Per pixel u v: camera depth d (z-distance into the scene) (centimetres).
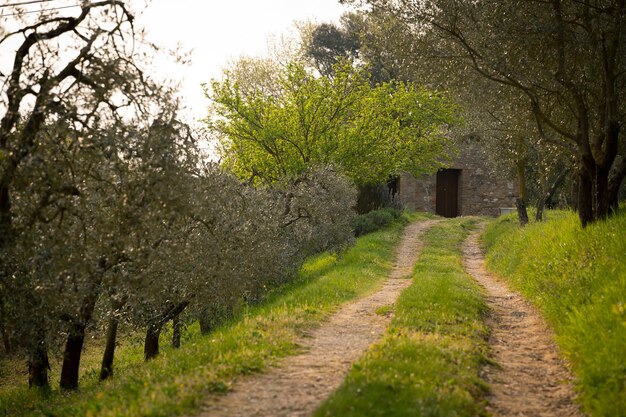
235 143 3522
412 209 5266
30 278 1097
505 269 2252
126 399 930
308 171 2983
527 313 1555
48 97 1030
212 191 1495
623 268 1231
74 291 1138
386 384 831
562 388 983
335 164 3008
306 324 1388
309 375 973
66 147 1095
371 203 4547
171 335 2330
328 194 2736
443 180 5481
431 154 4309
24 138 1035
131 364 1833
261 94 3650
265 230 1886
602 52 1638
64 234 1086
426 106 3909
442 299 1573
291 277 2455
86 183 1152
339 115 3634
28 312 1128
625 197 2789
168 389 898
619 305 1046
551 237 1966
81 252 1109
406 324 1323
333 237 2734
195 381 923
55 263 1065
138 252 1170
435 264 2531
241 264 1670
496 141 3081
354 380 850
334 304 1689
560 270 1602
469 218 4797
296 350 1145
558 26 1652
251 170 3469
